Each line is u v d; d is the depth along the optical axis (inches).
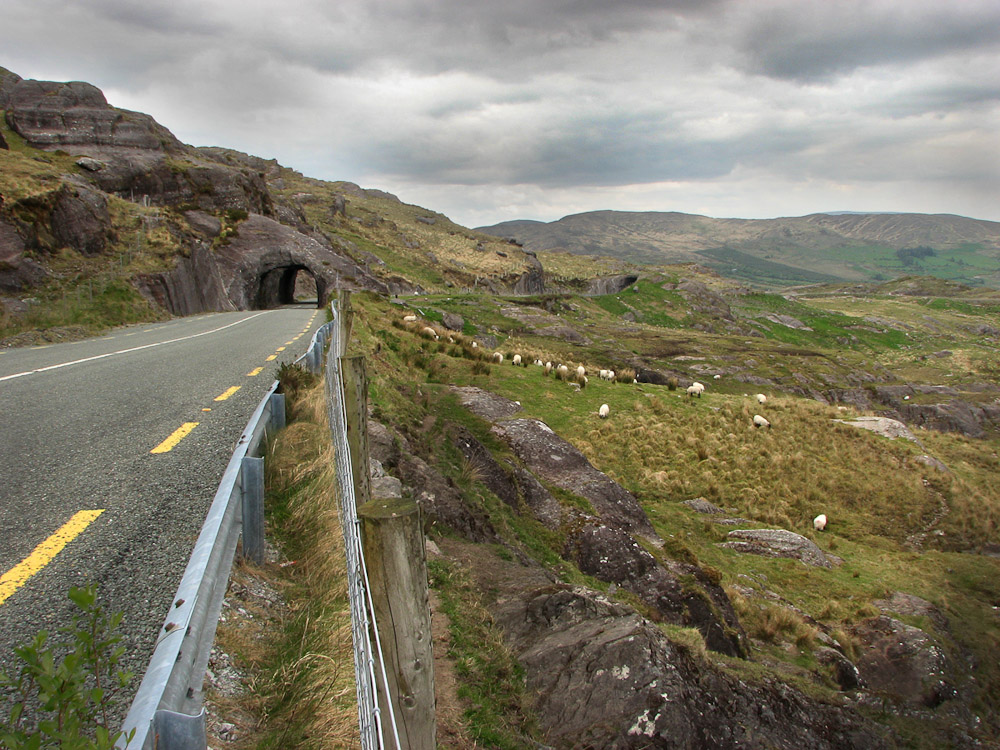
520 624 265.6
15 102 1680.6
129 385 380.2
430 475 378.6
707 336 3068.4
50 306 848.9
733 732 246.4
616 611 273.4
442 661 213.9
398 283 2866.6
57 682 74.7
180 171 1803.6
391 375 644.1
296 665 135.3
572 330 2170.3
